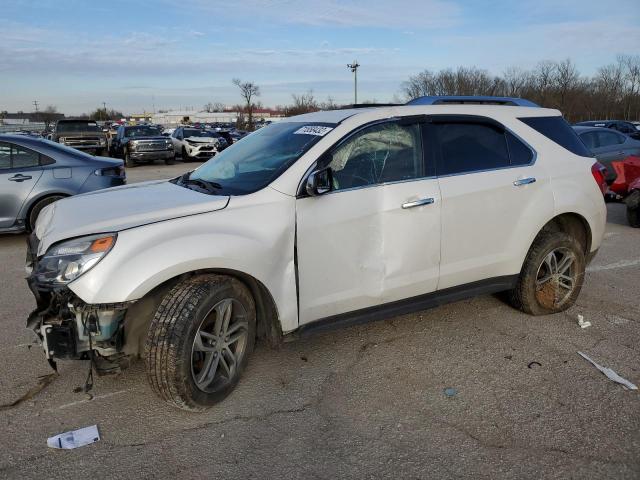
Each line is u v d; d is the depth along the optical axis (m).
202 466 2.75
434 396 3.40
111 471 2.71
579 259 4.66
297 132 3.85
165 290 3.13
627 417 3.13
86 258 2.89
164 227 3.05
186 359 3.00
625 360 3.88
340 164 3.56
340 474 2.68
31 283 3.09
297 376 3.67
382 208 3.62
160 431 3.05
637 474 2.65
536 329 4.43
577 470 2.69
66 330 2.96
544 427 3.05
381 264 3.67
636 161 10.59
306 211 3.39
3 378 3.65
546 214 4.37
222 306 3.19
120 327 3.02
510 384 3.54
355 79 47.69
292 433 3.02
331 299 3.54
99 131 23.95
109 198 3.67
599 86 55.91
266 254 3.23
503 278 4.34
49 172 7.64
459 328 4.45
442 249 3.91
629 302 5.09
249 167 3.72
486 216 4.07
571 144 4.70
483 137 4.20
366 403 3.33
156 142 23.08
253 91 62.53
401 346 4.12
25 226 7.61
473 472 2.68
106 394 3.44
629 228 8.91
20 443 2.94
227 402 3.34
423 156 3.88
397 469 2.71
